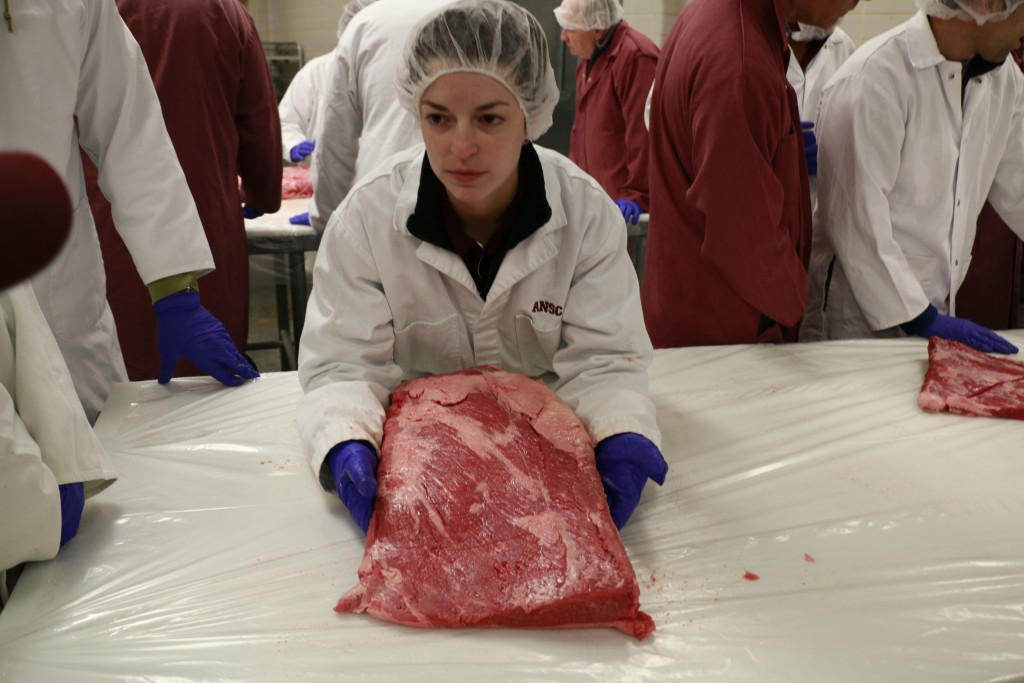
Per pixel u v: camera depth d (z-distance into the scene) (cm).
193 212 176
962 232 225
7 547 113
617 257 154
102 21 165
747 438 162
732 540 129
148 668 101
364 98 292
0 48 152
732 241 202
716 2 207
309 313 154
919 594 116
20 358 121
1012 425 168
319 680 100
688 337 230
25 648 104
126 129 171
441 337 158
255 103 283
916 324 217
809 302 254
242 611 111
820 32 250
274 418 165
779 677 101
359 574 115
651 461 133
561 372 158
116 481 141
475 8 124
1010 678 101
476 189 130
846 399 180
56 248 26
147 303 269
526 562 114
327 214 312
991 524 133
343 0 617
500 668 103
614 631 110
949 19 198
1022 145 233
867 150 211
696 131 202
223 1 265
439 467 129
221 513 133
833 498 140
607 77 343
